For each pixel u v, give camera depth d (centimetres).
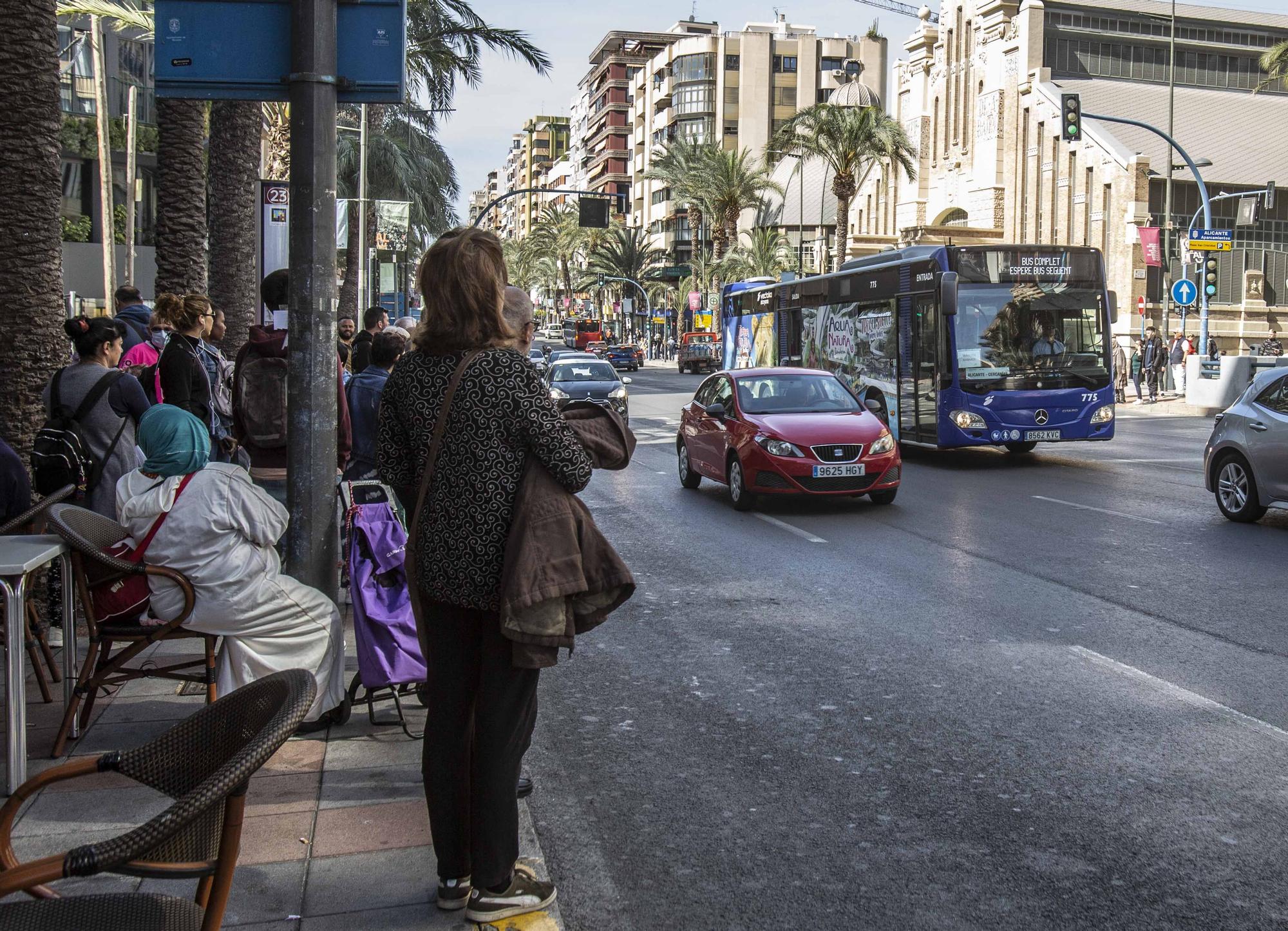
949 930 360
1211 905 375
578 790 480
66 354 756
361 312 2561
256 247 1194
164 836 218
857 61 11412
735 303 2994
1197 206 5859
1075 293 1869
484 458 331
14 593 424
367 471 721
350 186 3572
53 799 433
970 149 6381
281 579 496
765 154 5716
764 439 1325
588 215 3816
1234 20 6700
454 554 335
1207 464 1255
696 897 382
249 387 672
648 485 1620
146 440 487
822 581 925
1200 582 900
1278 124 6369
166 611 483
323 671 504
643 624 783
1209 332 5619
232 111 1572
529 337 407
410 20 2709
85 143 3216
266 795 441
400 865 381
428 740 350
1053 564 986
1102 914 369
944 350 1838
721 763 511
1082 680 635
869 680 640
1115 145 5341
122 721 525
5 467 540
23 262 725
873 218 7288
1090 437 1859
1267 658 675
